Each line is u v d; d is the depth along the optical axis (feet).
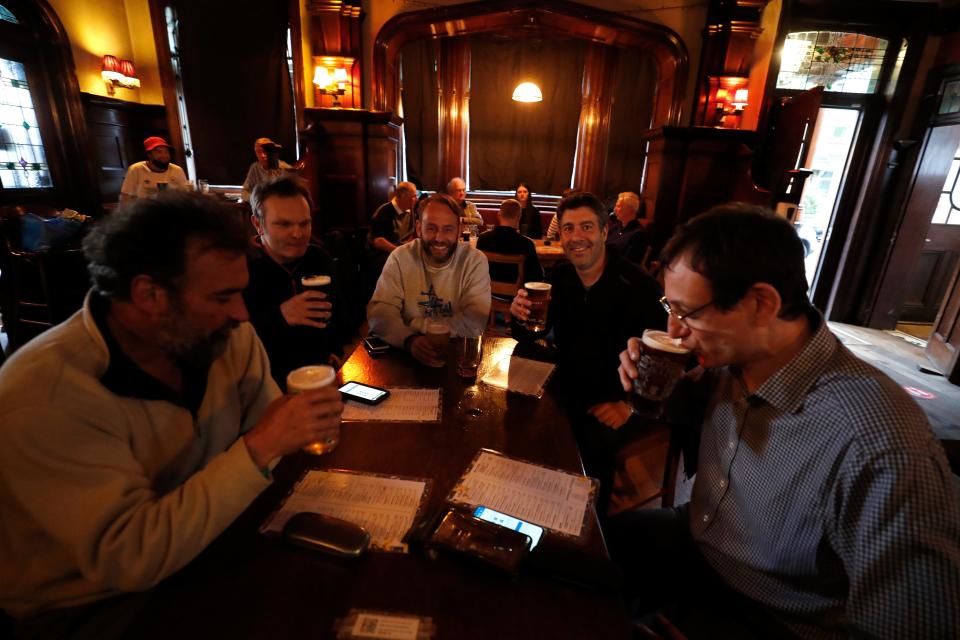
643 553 3.60
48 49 14.44
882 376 2.43
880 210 15.28
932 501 2.06
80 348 2.34
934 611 2.00
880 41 14.84
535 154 21.06
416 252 6.38
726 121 15.84
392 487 2.88
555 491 2.92
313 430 2.41
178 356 2.56
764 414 2.80
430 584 2.20
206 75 16.58
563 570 2.23
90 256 2.26
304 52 16.06
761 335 2.58
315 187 16.24
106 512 2.09
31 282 10.74
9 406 2.05
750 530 2.90
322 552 2.35
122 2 16.42
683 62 16.05
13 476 2.04
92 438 2.23
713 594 3.17
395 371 4.69
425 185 21.16
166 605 2.05
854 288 15.99
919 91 14.40
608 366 5.74
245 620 1.99
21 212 11.81
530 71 20.01
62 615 2.46
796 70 15.69
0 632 2.41
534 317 4.75
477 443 3.41
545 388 4.37
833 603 2.60
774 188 15.62
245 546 2.40
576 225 5.37
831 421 2.43
